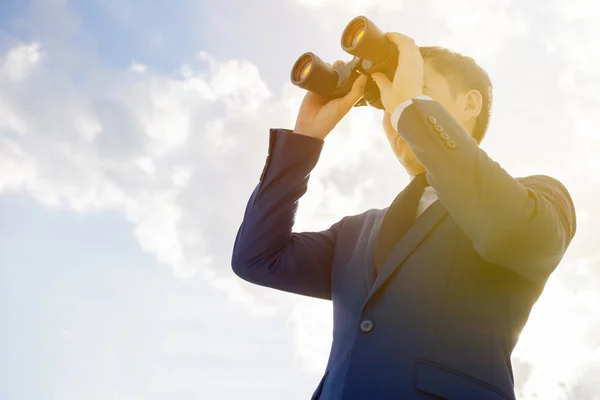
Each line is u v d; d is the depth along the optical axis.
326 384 1.26
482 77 1.65
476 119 1.63
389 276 1.28
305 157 1.64
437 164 1.22
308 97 1.74
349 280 1.41
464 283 1.25
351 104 1.69
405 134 1.28
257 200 1.65
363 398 1.15
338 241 1.58
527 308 1.32
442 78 1.60
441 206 1.36
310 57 1.69
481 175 1.20
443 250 1.29
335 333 1.37
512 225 1.18
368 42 1.47
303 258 1.66
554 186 1.44
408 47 1.44
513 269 1.24
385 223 1.40
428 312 1.22
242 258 1.65
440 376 1.14
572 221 1.41
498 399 1.14
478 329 1.21
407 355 1.17
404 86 1.37
